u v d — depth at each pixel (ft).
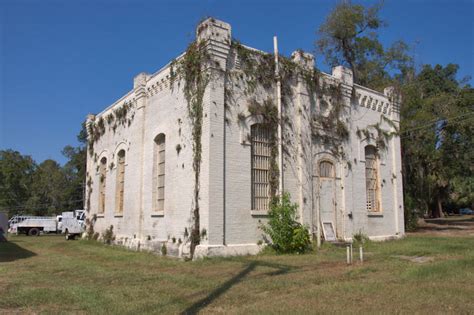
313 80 63.41
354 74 112.57
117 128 77.46
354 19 109.19
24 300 27.14
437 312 21.68
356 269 37.37
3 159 233.55
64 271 41.16
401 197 77.41
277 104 58.03
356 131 70.74
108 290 30.42
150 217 61.41
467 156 114.93
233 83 54.19
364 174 70.59
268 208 55.72
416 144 107.24
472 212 253.85
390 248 56.34
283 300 25.61
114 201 75.46
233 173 52.11
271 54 58.80
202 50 52.75
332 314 21.74
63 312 24.13
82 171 194.49
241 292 28.81
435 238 73.36
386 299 24.93
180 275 37.22
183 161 54.60
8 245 80.74
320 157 63.00
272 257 48.52
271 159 56.80
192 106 53.47
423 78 132.05
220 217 49.75
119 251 61.72
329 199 63.26
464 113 105.19
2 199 227.40
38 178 244.01
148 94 66.80
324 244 59.11
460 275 32.09
